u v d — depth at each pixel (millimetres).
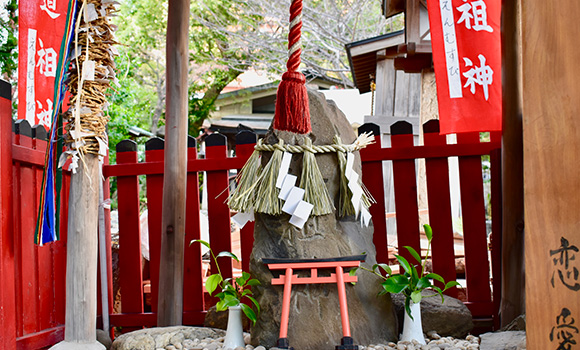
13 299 2969
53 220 2877
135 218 4074
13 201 3098
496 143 3801
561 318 2084
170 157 3680
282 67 16938
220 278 3055
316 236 3059
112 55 3047
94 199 2924
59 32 4137
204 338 3307
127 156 4094
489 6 3693
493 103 3582
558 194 2121
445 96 3635
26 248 3225
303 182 3027
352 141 3375
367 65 10273
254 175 3084
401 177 3902
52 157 2854
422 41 7500
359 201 3240
